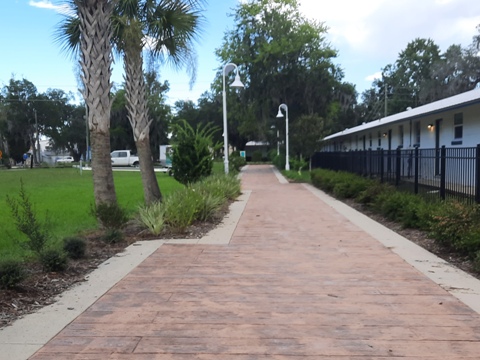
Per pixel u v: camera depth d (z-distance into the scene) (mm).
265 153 73625
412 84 64875
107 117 9141
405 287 5270
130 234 8812
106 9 9023
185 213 8922
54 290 5289
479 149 8977
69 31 11367
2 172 38750
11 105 68000
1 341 3826
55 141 75125
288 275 5840
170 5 11664
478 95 13312
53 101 72688
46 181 25797
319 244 7816
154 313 4465
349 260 6637
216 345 3699
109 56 9141
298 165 33031
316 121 30562
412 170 14484
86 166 54781
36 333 3992
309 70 37781
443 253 7109
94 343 3768
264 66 37562
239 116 41844
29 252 7402
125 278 5762
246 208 12945
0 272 5070
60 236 8562
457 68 44719
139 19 11711
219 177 16484
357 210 12414
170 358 3471
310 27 37562
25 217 7473
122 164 53156
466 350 3568
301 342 3744
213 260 6707
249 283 5492
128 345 3717
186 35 12266
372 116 68875
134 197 16734
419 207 9008
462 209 7285
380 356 3477
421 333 3912
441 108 14445
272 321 4219
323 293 5066
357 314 4387
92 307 4672
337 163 23438
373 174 16516
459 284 5375
